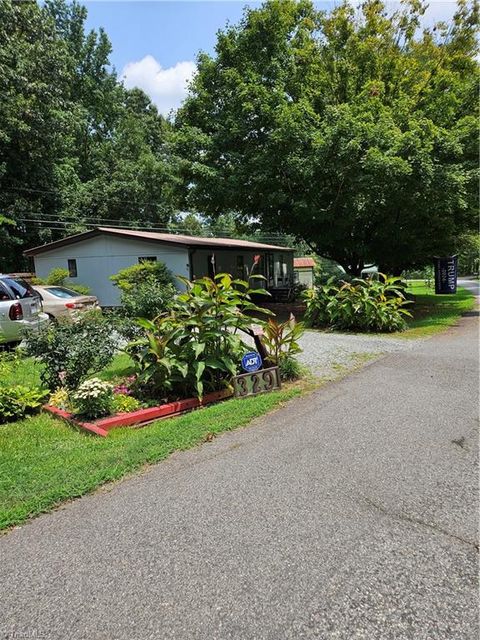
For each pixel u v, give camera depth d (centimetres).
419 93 1319
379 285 935
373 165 995
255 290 520
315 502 251
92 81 3306
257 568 195
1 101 1912
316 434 357
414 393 465
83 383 432
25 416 429
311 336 866
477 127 1134
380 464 299
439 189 1052
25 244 2277
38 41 2067
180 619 167
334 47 1410
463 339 789
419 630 160
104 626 165
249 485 273
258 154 1247
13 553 211
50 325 513
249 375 483
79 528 231
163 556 205
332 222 1292
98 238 1612
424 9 1438
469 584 183
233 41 1398
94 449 338
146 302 667
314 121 1194
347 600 175
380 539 215
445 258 1853
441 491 262
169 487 273
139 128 3278
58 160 2530
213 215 1574
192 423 385
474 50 1459
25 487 272
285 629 162
